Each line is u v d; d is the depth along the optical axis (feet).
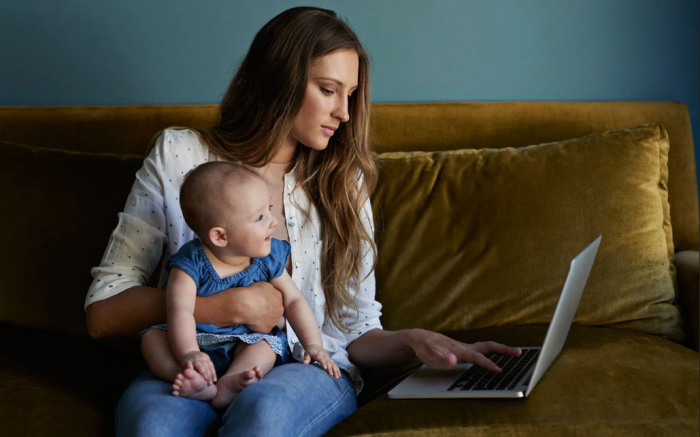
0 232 5.51
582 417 3.82
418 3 6.97
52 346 5.14
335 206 4.97
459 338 5.26
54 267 5.42
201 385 3.72
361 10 6.98
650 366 4.38
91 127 6.63
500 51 7.06
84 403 4.20
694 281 5.61
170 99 7.04
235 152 4.83
